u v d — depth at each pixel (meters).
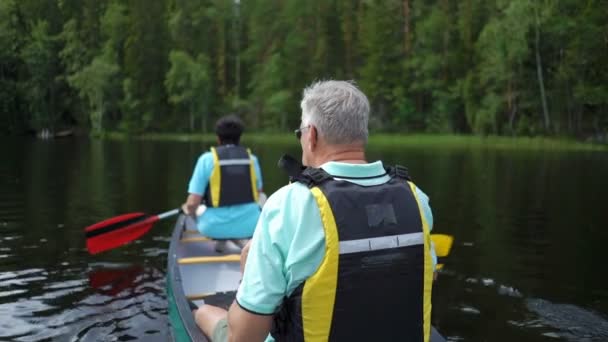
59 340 3.11
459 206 7.75
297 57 38.91
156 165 13.88
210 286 3.53
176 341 2.92
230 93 42.19
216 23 43.41
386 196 1.47
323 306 1.39
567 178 11.29
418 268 1.49
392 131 35.69
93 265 4.62
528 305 3.73
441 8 36.34
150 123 41.38
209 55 43.31
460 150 22.28
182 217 4.96
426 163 15.20
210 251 4.34
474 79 31.67
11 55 40.94
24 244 5.32
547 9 27.88
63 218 6.62
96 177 10.88
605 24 26.64
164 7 44.84
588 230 6.15
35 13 45.41
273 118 37.91
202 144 27.30
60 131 41.38
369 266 1.41
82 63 42.94
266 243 1.41
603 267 4.64
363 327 1.43
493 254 5.09
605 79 26.62
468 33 34.03
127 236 4.79
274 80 38.91
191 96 39.22
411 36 37.47
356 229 1.40
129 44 42.06
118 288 4.02
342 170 1.46
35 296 3.83
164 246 5.30
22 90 40.22
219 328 2.32
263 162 14.79
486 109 30.28
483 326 3.39
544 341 3.18
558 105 28.31
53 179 10.45
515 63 29.48
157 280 4.22
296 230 1.38
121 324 3.34
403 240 1.46
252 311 1.40
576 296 3.92
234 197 4.12
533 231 6.11
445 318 3.52
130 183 9.96
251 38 42.62
